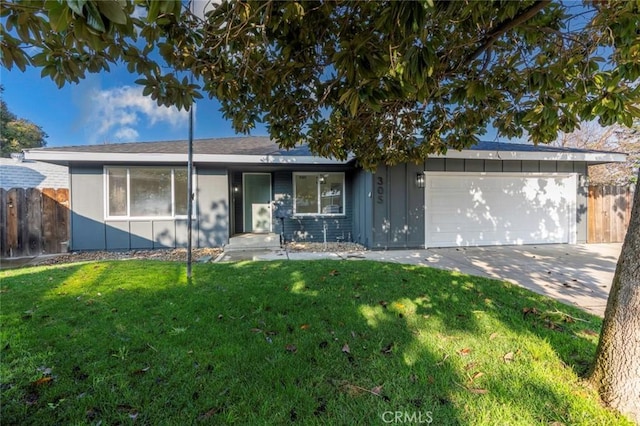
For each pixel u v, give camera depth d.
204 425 1.62
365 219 8.59
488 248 8.15
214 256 7.44
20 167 10.55
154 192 8.41
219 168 8.66
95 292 3.71
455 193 8.43
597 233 9.04
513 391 1.87
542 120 2.55
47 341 2.45
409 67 1.52
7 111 16.02
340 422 1.64
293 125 3.54
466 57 2.47
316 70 2.66
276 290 3.81
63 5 0.93
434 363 2.20
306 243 9.49
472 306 3.31
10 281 4.18
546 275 5.13
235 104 3.04
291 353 2.32
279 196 9.83
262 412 1.71
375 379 2.01
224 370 2.10
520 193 8.70
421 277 4.43
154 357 2.25
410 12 1.25
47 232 7.76
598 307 3.53
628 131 12.30
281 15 1.98
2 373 2.02
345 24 1.96
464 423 1.63
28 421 1.63
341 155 4.47
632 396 1.65
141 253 7.84
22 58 1.71
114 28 1.24
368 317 3.01
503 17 1.79
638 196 1.72
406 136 4.45
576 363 2.16
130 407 1.74
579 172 8.88
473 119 3.45
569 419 1.64
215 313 3.09
